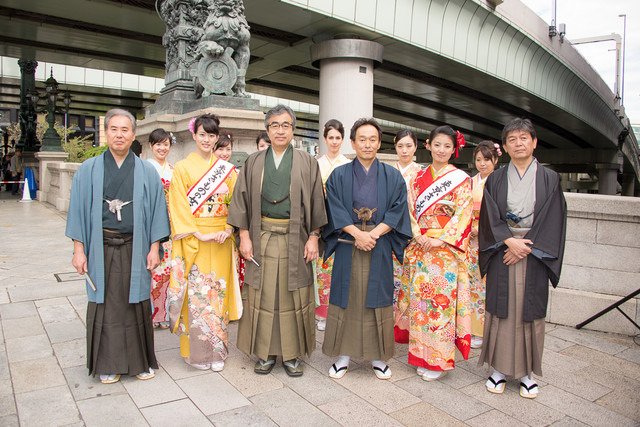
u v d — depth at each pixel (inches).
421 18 555.5
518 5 667.4
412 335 126.5
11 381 116.0
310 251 124.6
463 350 125.0
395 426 99.1
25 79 681.6
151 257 119.0
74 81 957.8
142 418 100.2
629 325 153.3
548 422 102.0
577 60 869.8
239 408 105.3
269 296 122.1
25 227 343.9
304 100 1058.7
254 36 576.1
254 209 122.3
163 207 120.6
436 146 124.0
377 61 529.7
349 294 121.5
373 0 505.0
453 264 123.0
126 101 1172.5
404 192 121.9
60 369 122.7
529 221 113.8
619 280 157.3
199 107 220.1
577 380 122.7
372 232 117.6
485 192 119.9
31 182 580.7
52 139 547.5
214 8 216.4
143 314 117.9
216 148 146.9
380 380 122.5
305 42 597.9
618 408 108.7
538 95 808.9
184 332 128.4
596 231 160.2
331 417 102.3
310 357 137.9
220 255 126.9
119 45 645.3
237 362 132.6
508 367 113.3
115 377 117.2
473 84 761.6
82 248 113.9
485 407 108.6
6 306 169.3
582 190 2078.0
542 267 113.4
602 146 1378.0
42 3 473.4
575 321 162.4
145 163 119.3
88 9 491.5
